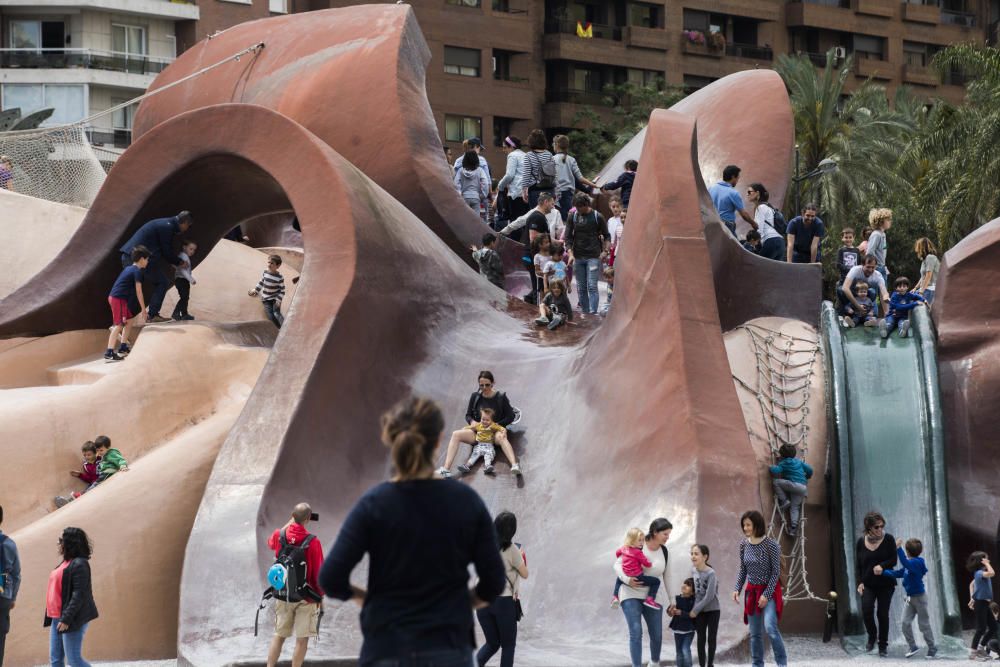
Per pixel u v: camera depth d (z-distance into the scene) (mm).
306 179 19516
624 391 17641
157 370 20047
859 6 72000
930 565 17672
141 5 54750
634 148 31031
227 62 27125
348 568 6047
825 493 18328
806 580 17719
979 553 15969
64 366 21922
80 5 54125
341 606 15992
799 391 19188
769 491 17828
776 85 28766
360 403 18531
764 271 21047
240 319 25188
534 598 16203
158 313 22953
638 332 17875
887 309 21734
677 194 18078
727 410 16594
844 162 52219
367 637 6035
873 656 16266
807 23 70688
